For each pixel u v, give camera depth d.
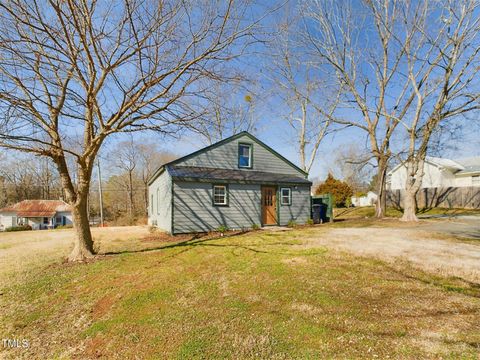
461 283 4.22
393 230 10.69
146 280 4.89
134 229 15.85
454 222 12.73
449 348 2.43
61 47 5.18
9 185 34.81
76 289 4.65
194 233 11.06
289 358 2.44
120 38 5.51
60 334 3.26
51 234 13.84
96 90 5.78
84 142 6.64
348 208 28.17
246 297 3.92
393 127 15.56
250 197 12.59
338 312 3.28
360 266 5.29
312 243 7.93
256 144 14.16
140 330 3.18
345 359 2.35
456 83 12.30
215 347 2.71
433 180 25.64
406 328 2.83
